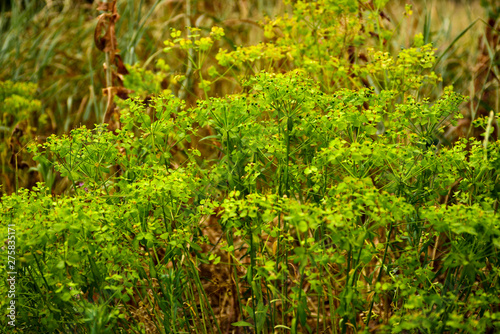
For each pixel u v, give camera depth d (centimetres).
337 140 152
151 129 176
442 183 169
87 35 380
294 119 168
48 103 355
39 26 407
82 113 345
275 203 144
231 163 175
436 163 164
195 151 184
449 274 158
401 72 215
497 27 276
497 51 276
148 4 394
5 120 296
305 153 182
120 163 181
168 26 354
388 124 181
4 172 286
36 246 154
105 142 175
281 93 164
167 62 343
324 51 242
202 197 175
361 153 151
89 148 174
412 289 145
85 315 152
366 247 150
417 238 170
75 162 176
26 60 369
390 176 167
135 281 165
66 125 320
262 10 379
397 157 161
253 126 173
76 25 399
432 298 142
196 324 182
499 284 158
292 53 241
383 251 182
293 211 136
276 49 233
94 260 157
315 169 154
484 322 138
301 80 184
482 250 148
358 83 244
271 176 179
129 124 179
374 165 175
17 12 406
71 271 158
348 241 140
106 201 171
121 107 240
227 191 178
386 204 142
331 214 138
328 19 244
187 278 176
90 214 146
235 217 159
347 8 235
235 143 178
